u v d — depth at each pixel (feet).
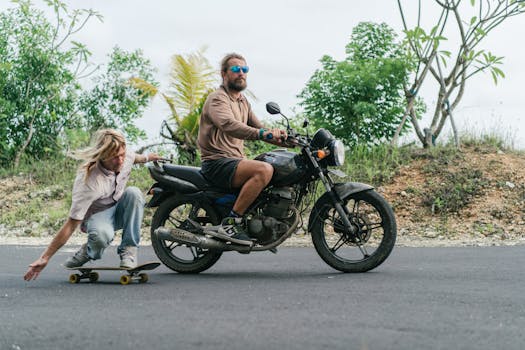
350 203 35.32
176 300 15.08
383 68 38.42
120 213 19.13
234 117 21.01
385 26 40.37
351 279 18.56
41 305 14.85
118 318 12.87
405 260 23.17
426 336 11.10
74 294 16.51
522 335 11.30
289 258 25.11
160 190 21.85
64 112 52.31
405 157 39.52
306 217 35.04
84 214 18.08
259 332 11.32
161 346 10.46
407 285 17.16
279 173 20.44
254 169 20.34
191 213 21.59
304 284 17.61
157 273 21.39
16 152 50.29
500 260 22.71
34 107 51.34
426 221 33.37
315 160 20.54
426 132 40.73
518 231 31.12
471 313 13.20
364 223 20.42
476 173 36.86
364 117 39.06
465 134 41.78
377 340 10.75
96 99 53.52
